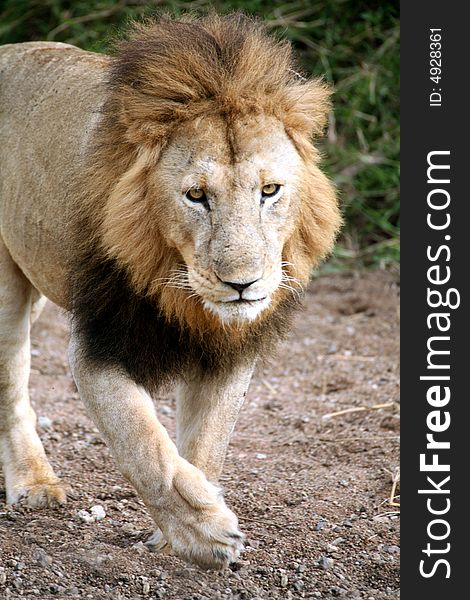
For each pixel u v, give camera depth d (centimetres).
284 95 1227
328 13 3344
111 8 3341
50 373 2211
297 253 1301
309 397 2103
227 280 1153
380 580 1335
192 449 1348
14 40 3416
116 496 1548
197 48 1220
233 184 1177
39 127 1472
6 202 1509
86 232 1301
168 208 1205
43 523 1403
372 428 1894
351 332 2486
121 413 1223
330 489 1611
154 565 1290
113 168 1268
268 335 1376
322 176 1317
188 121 1199
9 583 1220
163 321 1294
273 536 1421
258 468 1712
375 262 2983
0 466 1595
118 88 1265
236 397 1363
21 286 1550
